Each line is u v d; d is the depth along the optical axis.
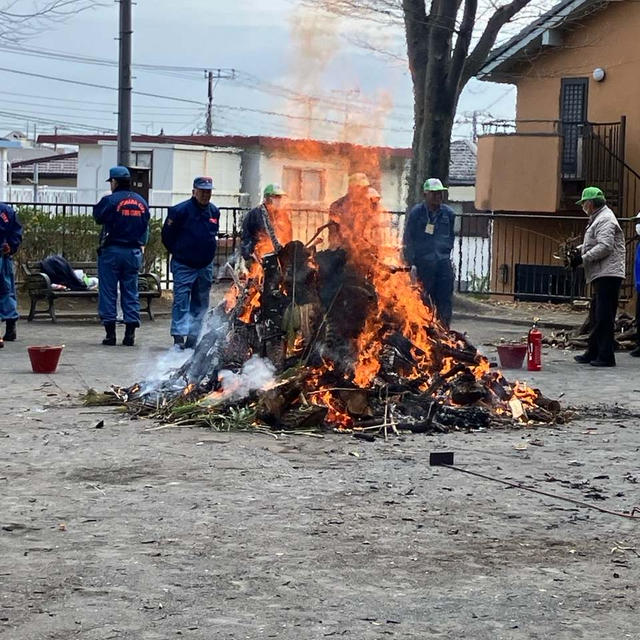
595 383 13.24
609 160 27.34
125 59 24.11
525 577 6.08
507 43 28.47
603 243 14.52
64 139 47.81
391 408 10.08
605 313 14.66
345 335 10.48
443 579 6.01
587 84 28.12
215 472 8.28
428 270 14.69
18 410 10.60
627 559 6.43
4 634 5.14
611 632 5.31
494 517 7.23
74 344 16.06
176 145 44.38
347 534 6.79
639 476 8.45
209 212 15.18
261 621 5.34
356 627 5.29
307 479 8.12
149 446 9.10
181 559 6.25
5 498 7.48
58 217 21.86
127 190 15.96
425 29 23.20
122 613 5.42
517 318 20.97
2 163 46.50
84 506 7.31
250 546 6.51
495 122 29.05
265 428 9.81
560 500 7.70
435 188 14.66
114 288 15.95
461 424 10.13
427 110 23.34
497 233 29.20
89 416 10.33
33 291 18.83
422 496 7.71
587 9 27.02
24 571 6.01
